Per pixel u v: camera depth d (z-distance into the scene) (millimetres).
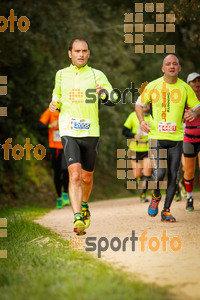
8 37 20875
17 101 23453
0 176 21688
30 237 9086
